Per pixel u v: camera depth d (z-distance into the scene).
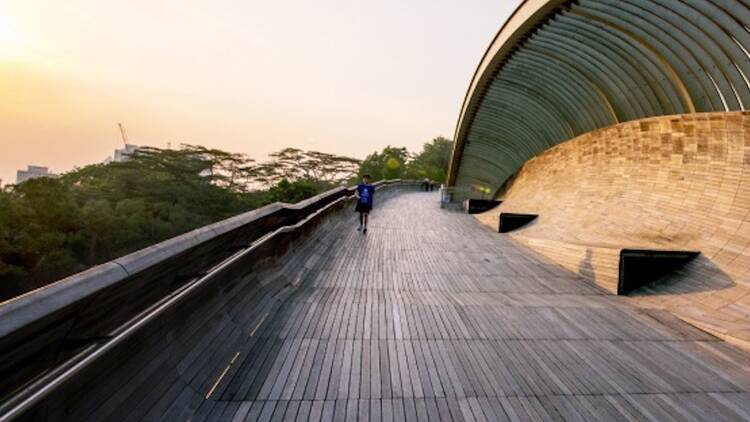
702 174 8.35
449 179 41.69
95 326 1.86
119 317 2.05
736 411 3.02
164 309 2.30
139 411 2.14
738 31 8.12
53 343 1.61
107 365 1.95
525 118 21.28
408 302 5.30
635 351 4.08
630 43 11.23
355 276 6.56
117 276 1.81
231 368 3.19
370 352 3.68
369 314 4.71
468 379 3.28
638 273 6.59
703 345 4.33
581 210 11.41
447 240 10.69
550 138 20.33
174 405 2.43
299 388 2.98
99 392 1.89
